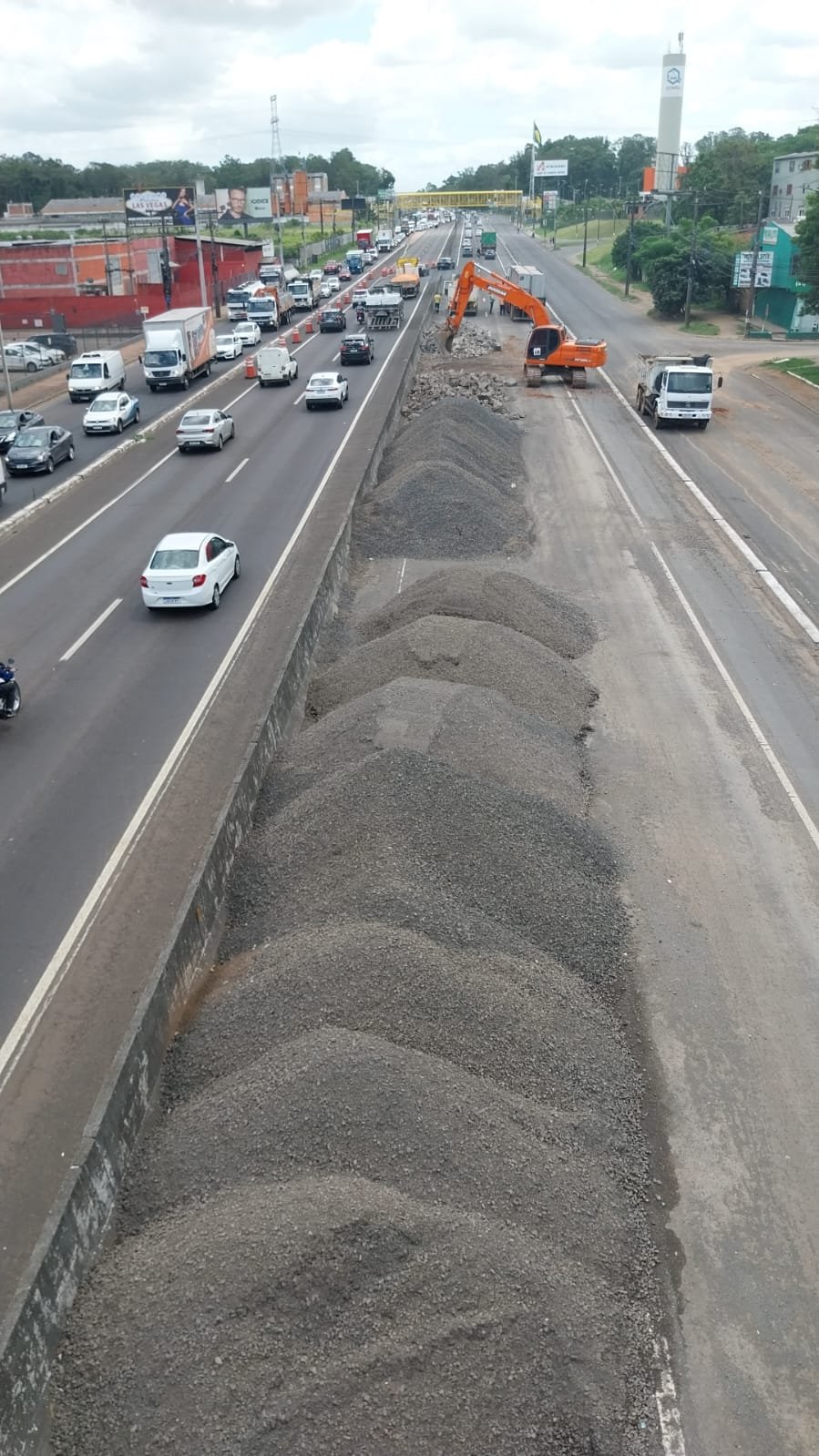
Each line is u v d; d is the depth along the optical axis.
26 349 64.62
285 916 12.63
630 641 22.53
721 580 26.27
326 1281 7.60
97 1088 10.77
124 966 12.52
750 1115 10.49
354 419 44.78
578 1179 9.16
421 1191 8.59
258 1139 8.99
